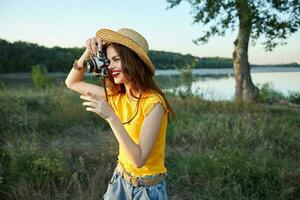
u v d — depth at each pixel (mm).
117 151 5031
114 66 2016
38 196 3764
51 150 4801
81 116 7320
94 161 4859
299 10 12031
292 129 6988
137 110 1983
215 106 10000
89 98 1796
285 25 12055
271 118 8312
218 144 5867
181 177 4273
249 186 4082
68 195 3838
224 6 12570
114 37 1951
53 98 9414
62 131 6594
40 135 5992
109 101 2166
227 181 4148
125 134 1805
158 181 2082
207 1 12602
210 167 4371
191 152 5344
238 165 4320
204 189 4086
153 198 2070
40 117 7141
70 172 4316
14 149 4652
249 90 13562
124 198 2178
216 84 29641
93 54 2197
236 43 13648
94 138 6203
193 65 12828
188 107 9812
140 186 2076
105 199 2268
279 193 3975
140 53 1940
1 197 3754
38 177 3982
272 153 5473
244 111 9688
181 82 12656
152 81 2014
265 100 15531
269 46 12781
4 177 4035
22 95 9719
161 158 2082
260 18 12195
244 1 11922
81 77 2412
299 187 4223
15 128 6270
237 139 6004
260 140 6105
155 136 1904
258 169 4250
